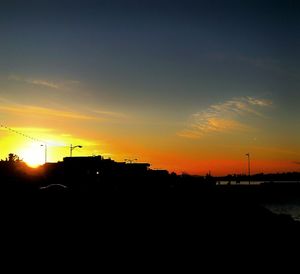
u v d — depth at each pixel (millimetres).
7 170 73875
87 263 14914
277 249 23094
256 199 129625
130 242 20625
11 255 15438
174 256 17781
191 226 30875
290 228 37406
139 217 33812
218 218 39812
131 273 13852
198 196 77250
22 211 30547
